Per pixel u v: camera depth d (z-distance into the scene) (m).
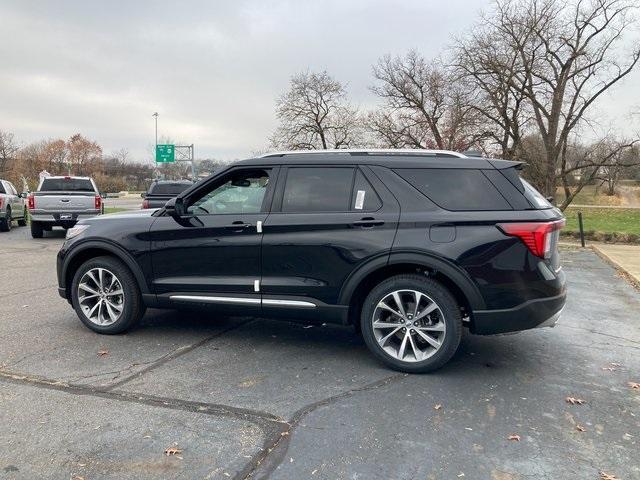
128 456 3.06
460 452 3.15
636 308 7.09
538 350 5.12
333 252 4.53
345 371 4.47
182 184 16.70
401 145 33.75
